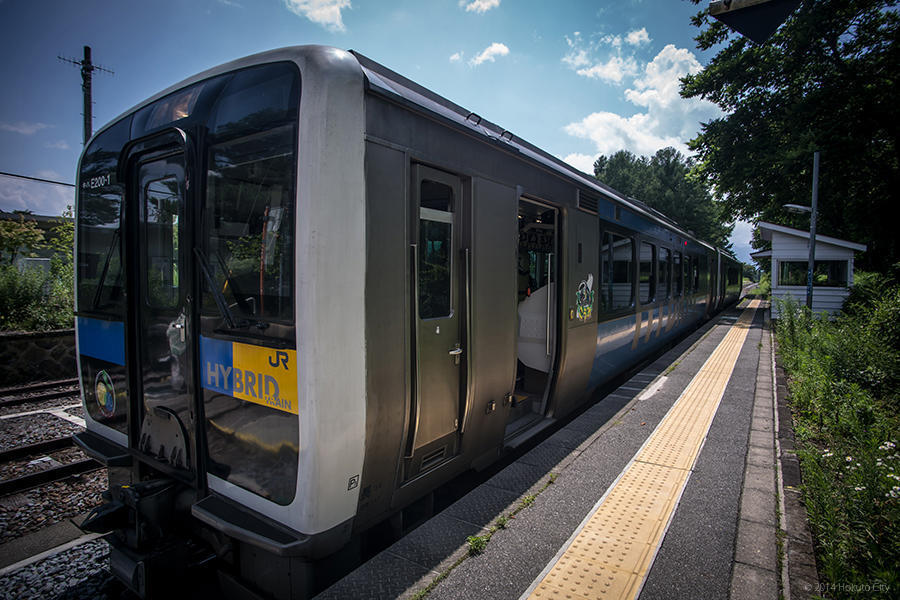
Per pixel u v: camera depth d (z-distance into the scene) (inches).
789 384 266.2
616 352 271.1
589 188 221.8
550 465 156.7
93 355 143.5
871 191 766.5
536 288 230.7
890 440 167.3
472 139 135.8
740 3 126.4
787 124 763.4
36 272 385.4
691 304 482.9
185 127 110.7
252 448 98.4
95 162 142.2
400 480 116.8
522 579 98.5
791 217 897.5
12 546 137.3
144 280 123.8
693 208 1686.8
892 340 308.7
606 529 117.8
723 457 163.8
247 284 98.0
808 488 136.2
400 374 107.3
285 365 90.7
